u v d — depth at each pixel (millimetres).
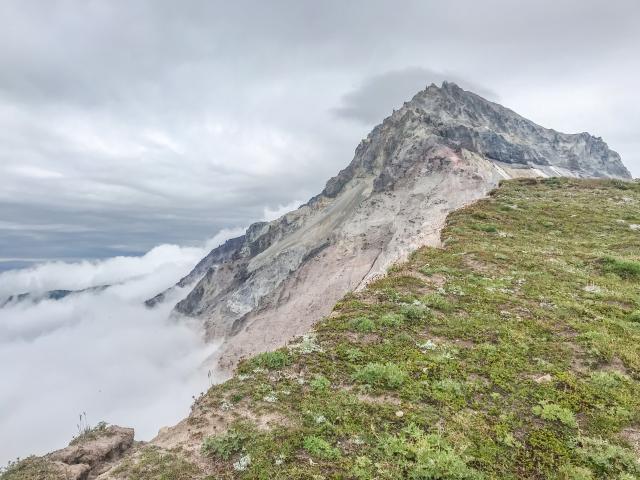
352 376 13609
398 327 17031
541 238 33750
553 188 57625
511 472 9516
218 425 11727
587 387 12461
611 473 9469
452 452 9844
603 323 17109
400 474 9398
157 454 10805
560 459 9805
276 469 9680
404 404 12000
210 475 9820
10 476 12086
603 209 43344
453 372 13508
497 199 48844
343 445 10523
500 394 12398
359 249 164750
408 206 169375
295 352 15406
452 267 25078
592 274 24938
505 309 18688
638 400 11859
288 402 12422
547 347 15031
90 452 14383
